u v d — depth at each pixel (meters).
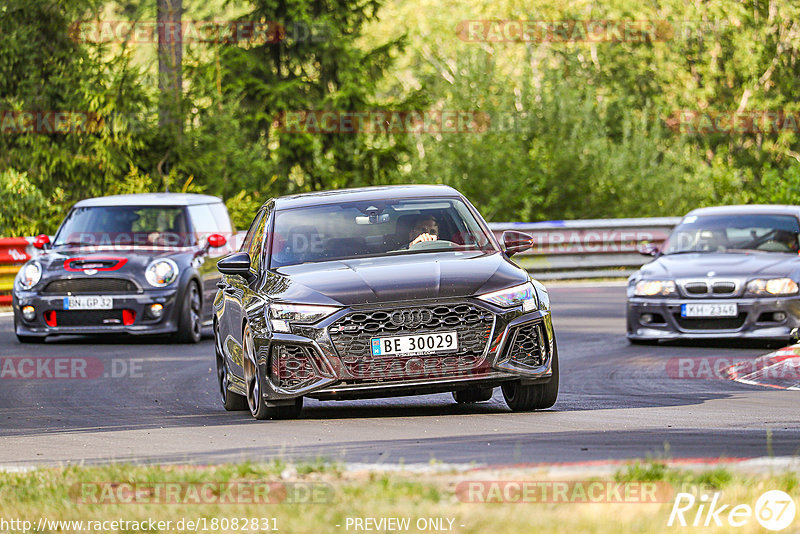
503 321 24.28
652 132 99.44
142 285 43.94
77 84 80.69
